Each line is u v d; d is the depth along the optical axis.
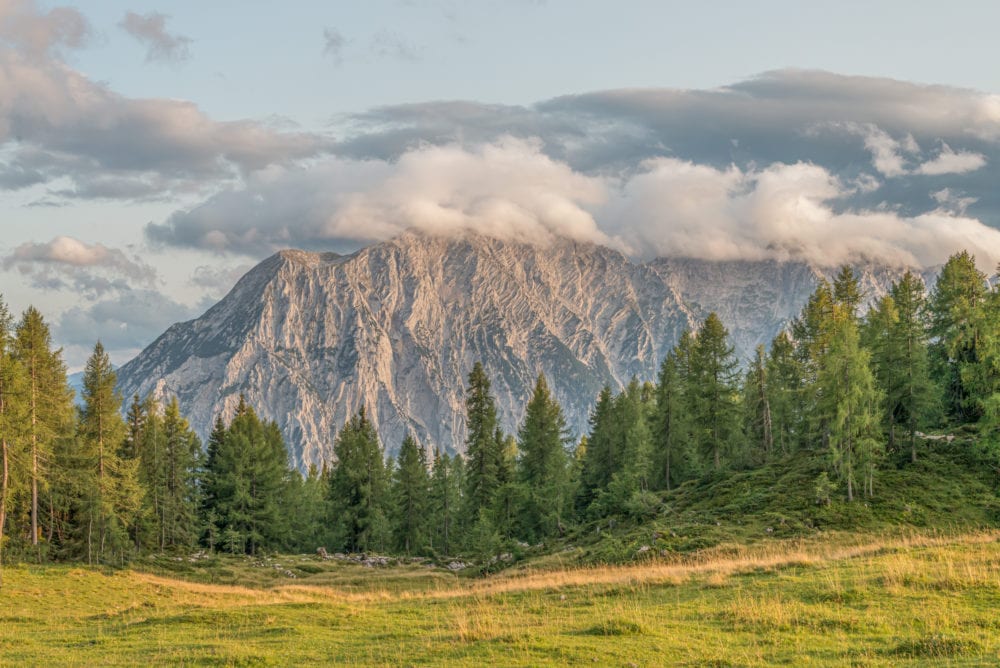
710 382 90.12
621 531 72.88
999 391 68.38
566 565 63.22
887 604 27.64
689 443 95.25
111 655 26.83
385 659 24.03
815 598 29.53
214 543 104.44
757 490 72.19
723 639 24.81
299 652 25.88
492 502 95.38
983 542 39.12
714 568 40.16
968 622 24.66
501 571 73.75
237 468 107.69
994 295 80.69
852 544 54.97
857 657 21.75
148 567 78.00
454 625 30.23
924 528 59.31
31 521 73.38
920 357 71.81
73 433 78.00
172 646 27.97
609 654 23.28
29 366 67.12
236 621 32.94
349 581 77.88
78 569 61.03
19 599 48.31
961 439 76.00
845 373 67.12
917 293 72.69
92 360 79.00
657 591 35.06
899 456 73.19
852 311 90.12
